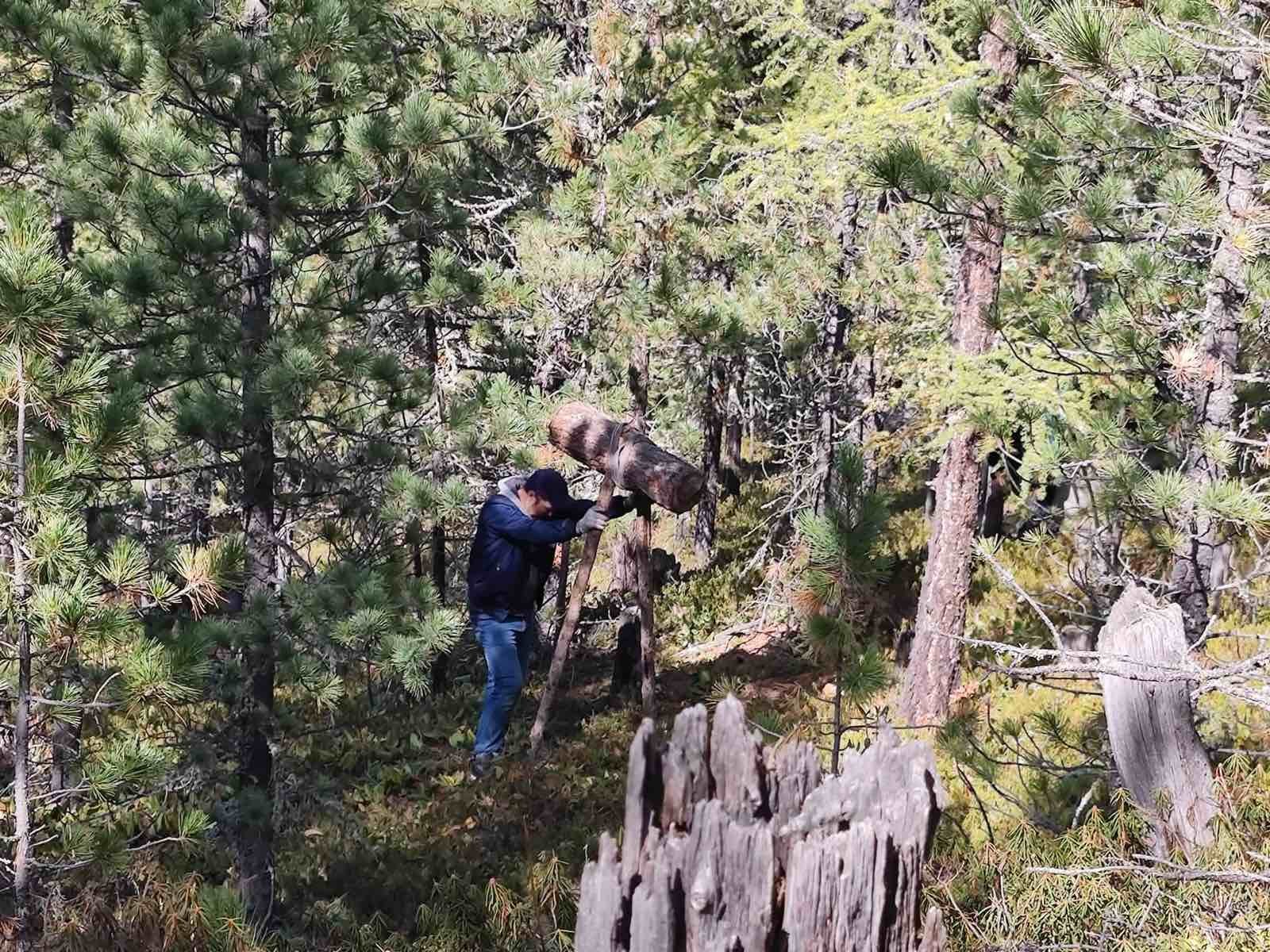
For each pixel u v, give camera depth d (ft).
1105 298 28.14
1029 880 17.43
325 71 27.37
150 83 26.08
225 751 25.09
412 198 28.45
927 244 39.78
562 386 39.75
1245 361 24.71
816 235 38.40
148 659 17.11
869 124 29.22
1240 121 18.40
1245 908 16.06
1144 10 17.04
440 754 40.65
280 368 25.20
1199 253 24.47
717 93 37.42
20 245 15.57
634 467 25.39
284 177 26.48
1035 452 25.94
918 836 9.03
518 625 29.50
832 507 16.03
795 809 9.28
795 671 45.39
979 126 25.64
